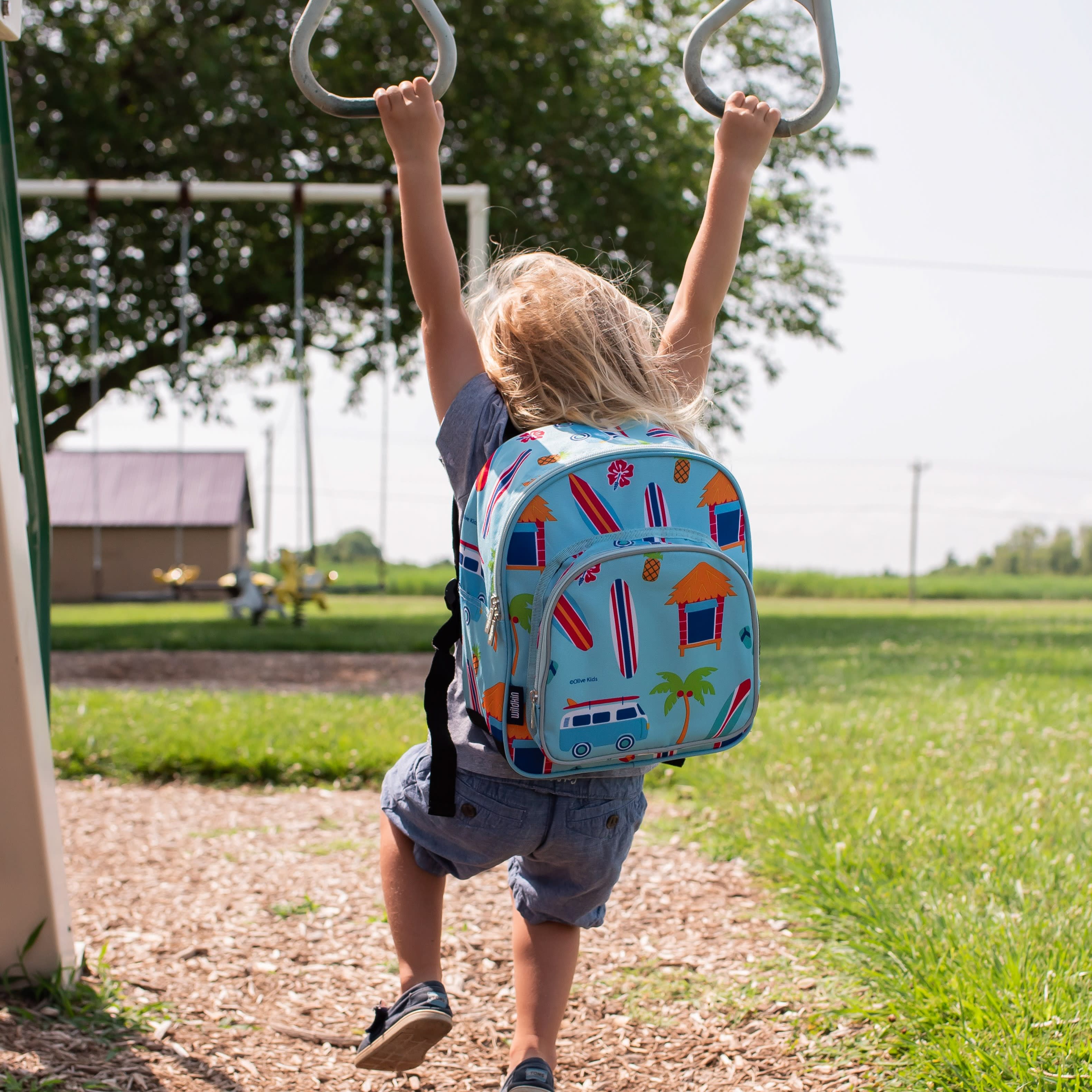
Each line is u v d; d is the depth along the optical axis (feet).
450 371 5.22
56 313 40.04
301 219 26.43
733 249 5.93
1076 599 92.02
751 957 7.97
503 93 41.75
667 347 5.81
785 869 9.46
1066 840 9.73
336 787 13.24
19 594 6.40
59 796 12.75
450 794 4.77
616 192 42.19
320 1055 6.69
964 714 16.83
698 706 4.47
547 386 4.99
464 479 5.04
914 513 92.43
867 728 15.79
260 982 7.65
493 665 4.45
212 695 19.11
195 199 26.03
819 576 94.22
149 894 9.34
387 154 41.81
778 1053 6.54
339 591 33.12
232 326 47.52
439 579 96.53
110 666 27.43
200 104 38.60
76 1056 6.31
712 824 11.07
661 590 4.37
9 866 6.81
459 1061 6.68
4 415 6.28
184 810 12.17
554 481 4.38
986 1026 6.14
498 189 39.60
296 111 40.93
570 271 5.46
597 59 46.26
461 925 8.75
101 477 104.27
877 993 7.05
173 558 100.83
